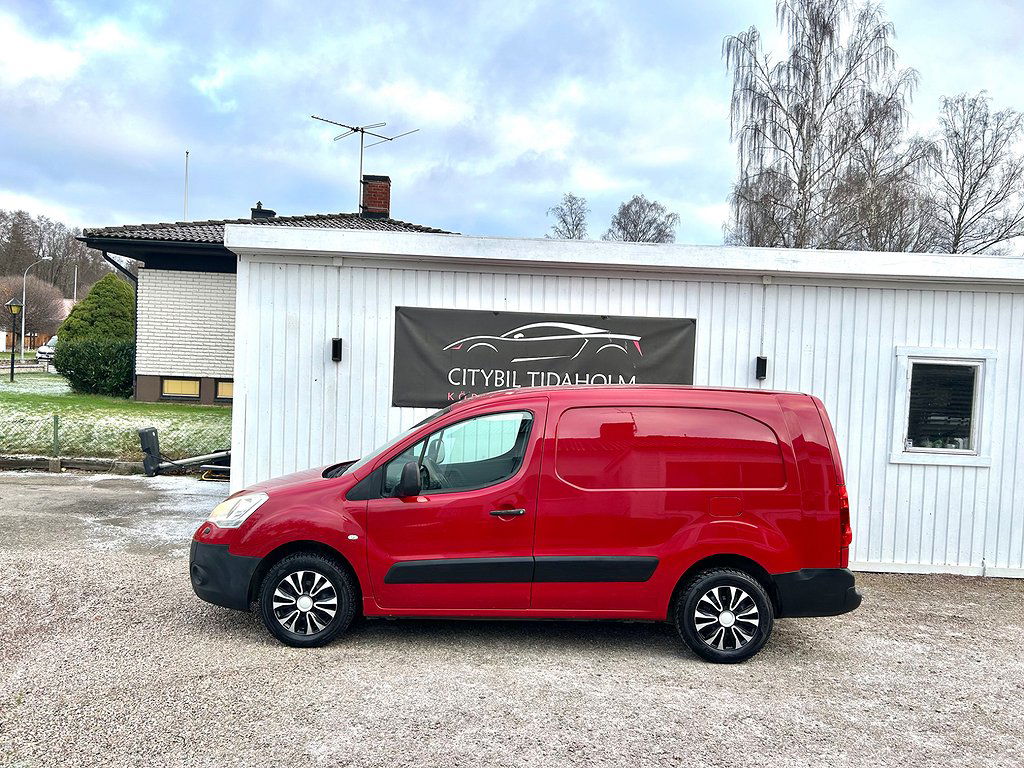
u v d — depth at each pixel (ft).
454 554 17.01
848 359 27.14
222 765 11.97
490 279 27.61
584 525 17.03
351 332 27.45
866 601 23.06
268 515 17.21
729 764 12.58
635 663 17.03
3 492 35.19
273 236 26.50
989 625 20.85
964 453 26.73
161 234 61.52
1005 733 14.07
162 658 16.29
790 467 17.25
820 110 86.02
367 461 17.99
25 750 12.26
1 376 88.17
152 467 32.50
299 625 17.22
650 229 147.95
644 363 27.53
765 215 84.53
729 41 88.02
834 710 14.87
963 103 100.32
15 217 256.73
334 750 12.57
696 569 17.47
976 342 26.91
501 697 14.90
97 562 23.54
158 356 63.46
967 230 98.78
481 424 17.62
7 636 17.31
